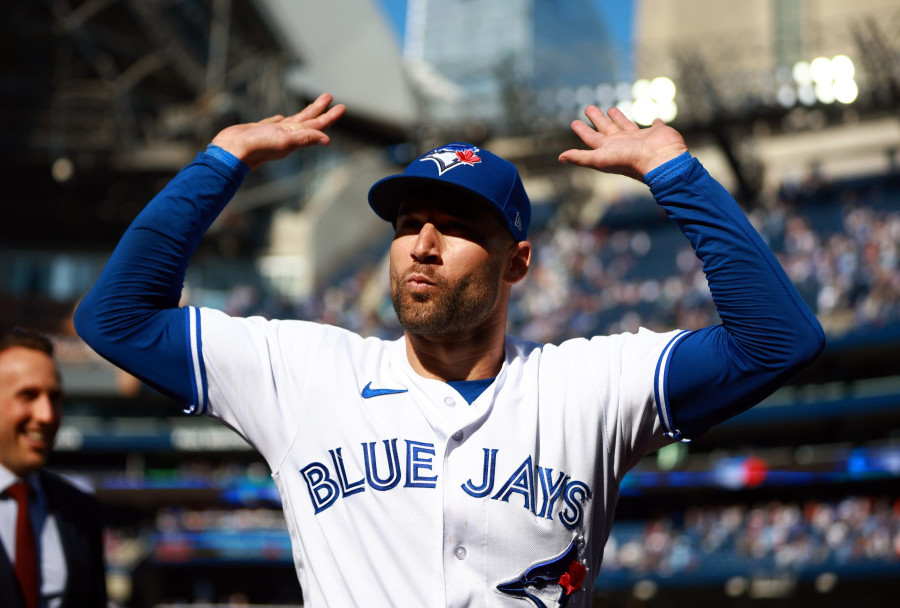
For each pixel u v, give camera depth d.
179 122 81.19
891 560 50.72
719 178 83.06
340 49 94.38
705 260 4.98
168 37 77.81
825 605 56.22
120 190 82.62
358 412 5.09
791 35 98.25
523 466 4.93
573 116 79.56
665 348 5.21
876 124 82.50
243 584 68.62
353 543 4.88
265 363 5.21
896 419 58.62
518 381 5.23
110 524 70.50
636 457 5.45
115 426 74.50
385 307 81.19
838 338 58.38
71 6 73.88
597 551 5.21
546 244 81.50
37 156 77.88
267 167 86.69
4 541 8.02
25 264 86.12
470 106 87.31
